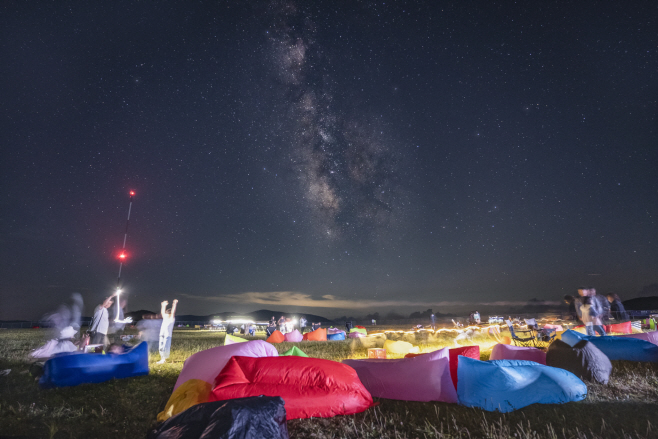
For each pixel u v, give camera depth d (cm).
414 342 1416
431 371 471
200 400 398
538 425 363
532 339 1014
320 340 1825
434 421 387
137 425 389
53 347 884
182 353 1102
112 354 647
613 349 675
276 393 400
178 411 385
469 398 440
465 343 1302
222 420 271
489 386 430
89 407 460
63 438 356
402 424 374
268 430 277
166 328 897
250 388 403
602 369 518
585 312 873
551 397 427
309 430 365
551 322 1725
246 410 280
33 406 457
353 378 424
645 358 649
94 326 831
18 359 845
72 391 538
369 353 783
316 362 430
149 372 704
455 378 483
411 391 470
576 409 403
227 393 400
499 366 439
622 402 424
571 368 525
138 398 504
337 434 356
